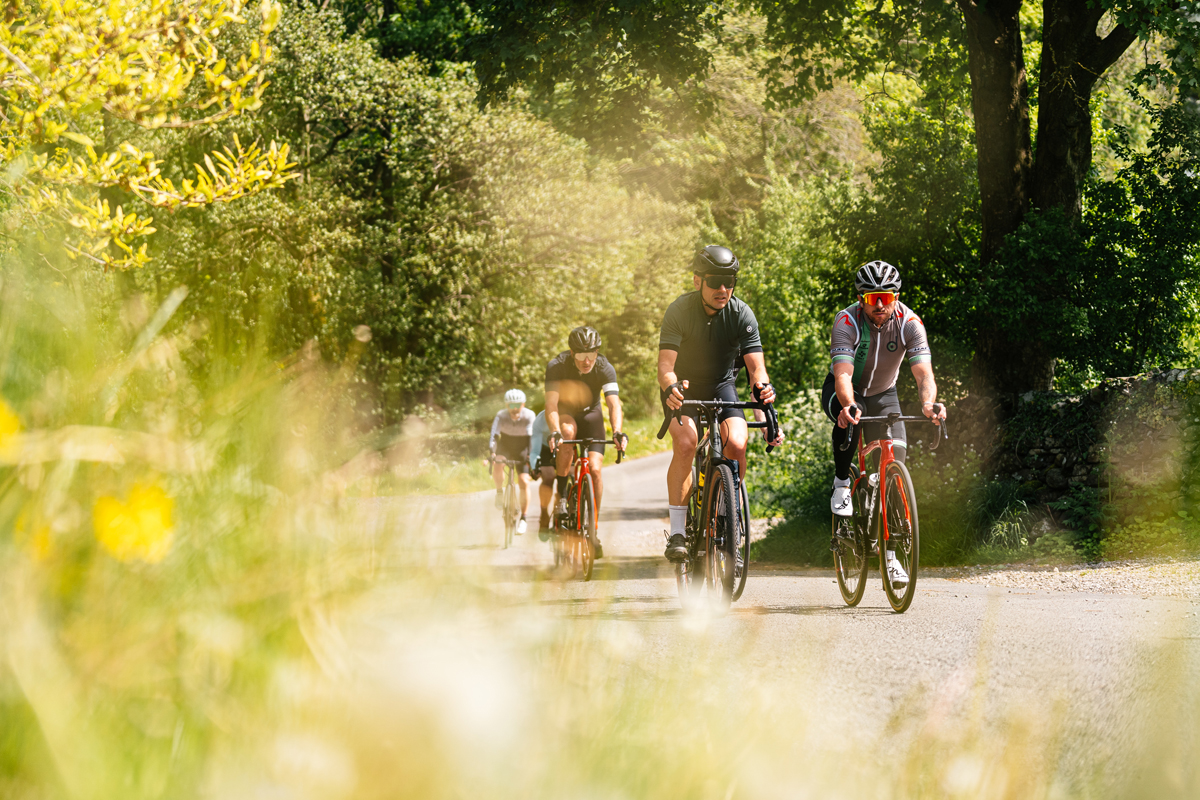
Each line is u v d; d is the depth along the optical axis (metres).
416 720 2.04
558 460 14.80
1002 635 7.04
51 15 7.87
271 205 36.16
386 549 2.64
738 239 67.75
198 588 2.19
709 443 9.95
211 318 2.83
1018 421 20.95
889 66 30.16
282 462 2.71
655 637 4.41
